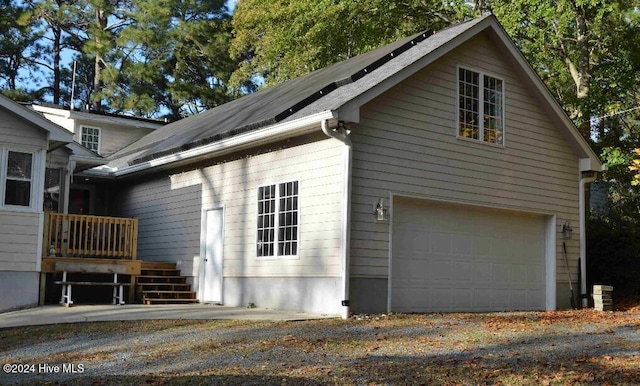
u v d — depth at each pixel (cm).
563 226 1703
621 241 1870
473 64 1545
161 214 1838
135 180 1984
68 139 1457
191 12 3928
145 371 805
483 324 1172
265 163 1494
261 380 748
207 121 1903
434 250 1448
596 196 2620
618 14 2097
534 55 2230
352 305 1285
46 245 1484
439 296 1445
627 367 788
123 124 2430
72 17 3709
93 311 1337
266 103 1655
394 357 863
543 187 1666
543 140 1680
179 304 1571
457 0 2297
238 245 1542
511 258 1608
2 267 1362
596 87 2128
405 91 1406
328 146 1340
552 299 1664
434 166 1441
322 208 1336
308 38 2433
